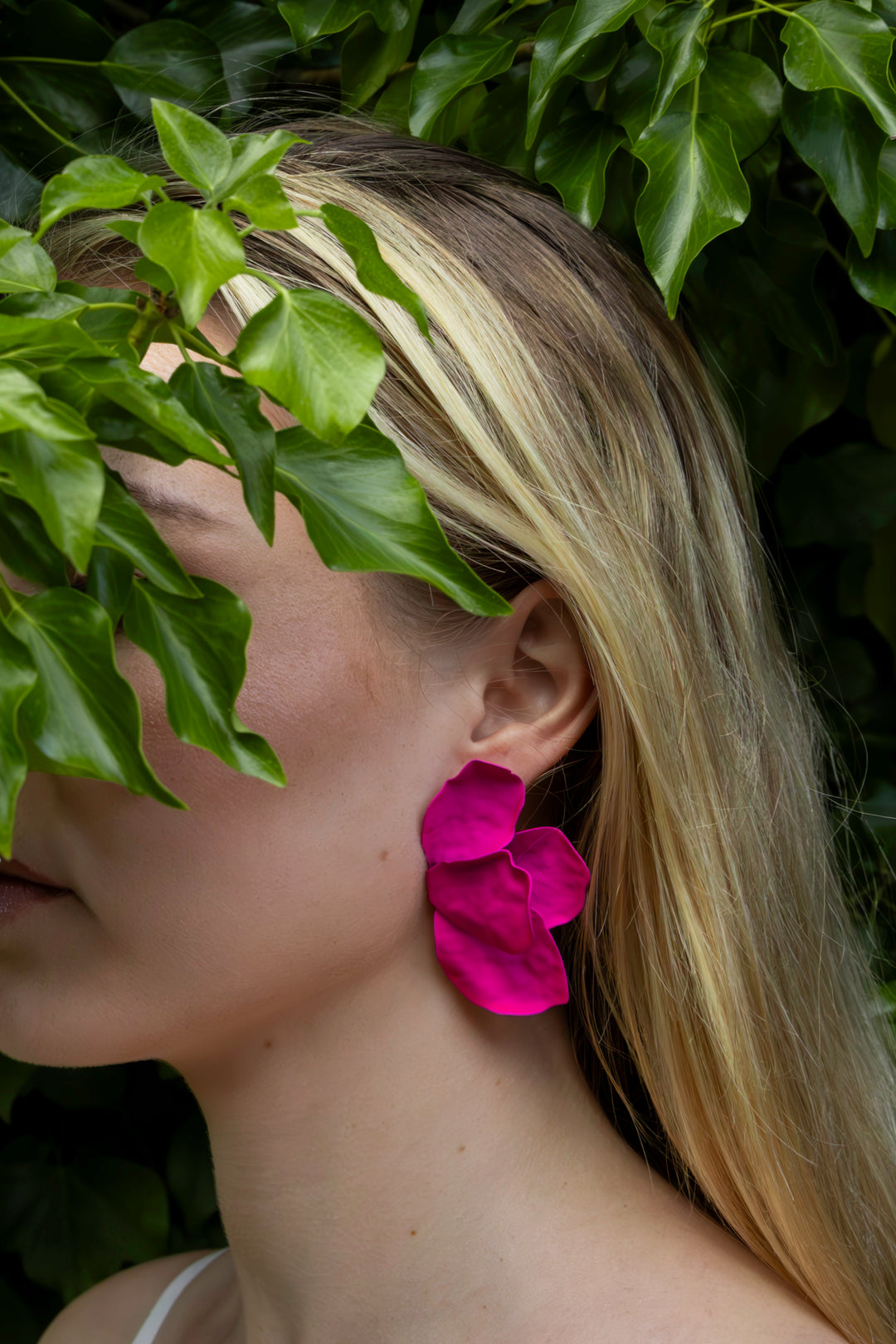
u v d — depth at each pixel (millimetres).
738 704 966
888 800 1386
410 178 951
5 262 494
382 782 797
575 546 853
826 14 836
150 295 521
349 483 506
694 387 1023
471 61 937
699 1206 936
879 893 1321
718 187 833
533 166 1004
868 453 1347
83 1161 1402
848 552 1388
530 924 807
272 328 453
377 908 805
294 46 1082
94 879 764
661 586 908
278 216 477
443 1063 845
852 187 867
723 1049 887
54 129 1079
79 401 439
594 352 925
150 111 1064
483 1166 849
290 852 767
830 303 1340
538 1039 897
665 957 902
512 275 912
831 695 1315
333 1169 854
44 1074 1365
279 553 755
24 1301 1448
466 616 828
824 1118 958
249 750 468
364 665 780
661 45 831
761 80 870
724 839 914
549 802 963
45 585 467
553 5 1021
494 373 853
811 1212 902
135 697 435
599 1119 923
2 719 409
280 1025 833
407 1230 849
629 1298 821
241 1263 923
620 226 1028
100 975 782
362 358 452
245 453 482
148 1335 1173
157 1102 1429
